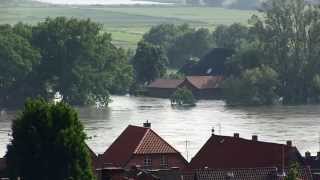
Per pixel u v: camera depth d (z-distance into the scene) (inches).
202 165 6924.2
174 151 7017.7
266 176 6171.3
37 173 5782.5
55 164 5772.6
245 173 6166.3
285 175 6077.8
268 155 6594.5
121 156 6998.0
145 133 7062.0
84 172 5797.2
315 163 6776.6
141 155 6948.8
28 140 5777.6
